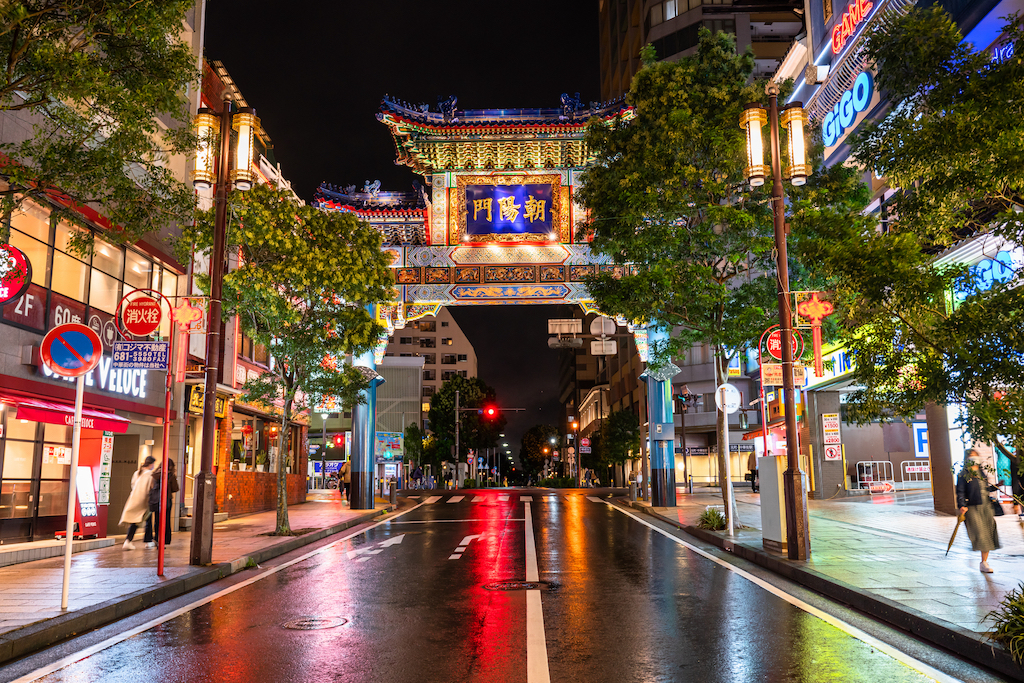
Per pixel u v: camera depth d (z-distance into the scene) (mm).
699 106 16703
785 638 7031
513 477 159500
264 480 26141
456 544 15570
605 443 64438
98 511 14938
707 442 56625
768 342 13164
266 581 10875
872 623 7676
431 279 25016
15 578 10266
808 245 7285
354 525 21078
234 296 16125
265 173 25188
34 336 13453
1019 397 6113
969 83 6352
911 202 7008
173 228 18453
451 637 7180
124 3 7758
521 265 24938
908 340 6715
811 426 28656
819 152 16828
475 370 126812
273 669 6129
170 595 9648
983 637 6328
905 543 13398
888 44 7043
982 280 6594
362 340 17438
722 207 15000
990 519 10008
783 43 60688
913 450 32688
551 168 25250
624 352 75938
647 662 6219
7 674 6098
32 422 13750
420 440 76250
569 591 9688
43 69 7766
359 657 6473
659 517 22094
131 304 10656
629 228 16188
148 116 8961
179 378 11695
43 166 8328
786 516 11781
